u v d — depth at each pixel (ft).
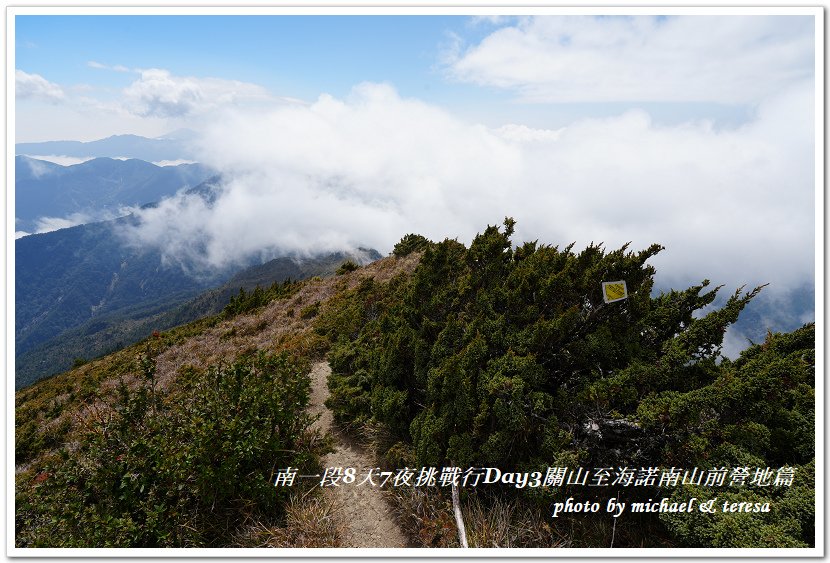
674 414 11.53
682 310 15.29
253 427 13.32
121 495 11.72
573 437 12.41
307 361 26.81
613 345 13.84
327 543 12.39
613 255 14.56
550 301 15.60
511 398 12.82
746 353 14.76
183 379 31.55
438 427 13.52
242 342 43.01
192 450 12.29
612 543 11.29
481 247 19.52
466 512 12.44
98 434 13.39
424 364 16.29
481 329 15.56
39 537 11.54
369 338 23.70
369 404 18.44
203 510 12.84
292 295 60.44
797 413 12.14
